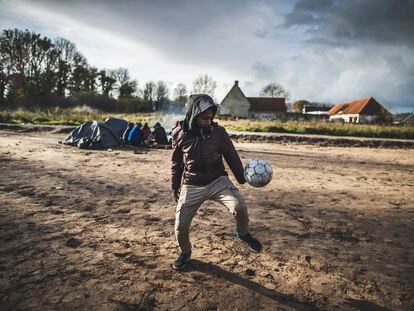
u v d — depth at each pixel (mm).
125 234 4152
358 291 2941
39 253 3484
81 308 2531
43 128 21922
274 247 3895
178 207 3053
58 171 8266
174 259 3479
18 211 4891
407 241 4219
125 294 2756
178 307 2596
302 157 13602
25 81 56031
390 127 27078
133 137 15328
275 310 2604
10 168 8367
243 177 3082
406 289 2994
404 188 7809
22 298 2635
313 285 3023
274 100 69875
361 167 11383
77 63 64125
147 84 84750
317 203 6102
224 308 2605
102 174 8141
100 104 60875
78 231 4191
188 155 2965
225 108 66625
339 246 3996
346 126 26875
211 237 4160
